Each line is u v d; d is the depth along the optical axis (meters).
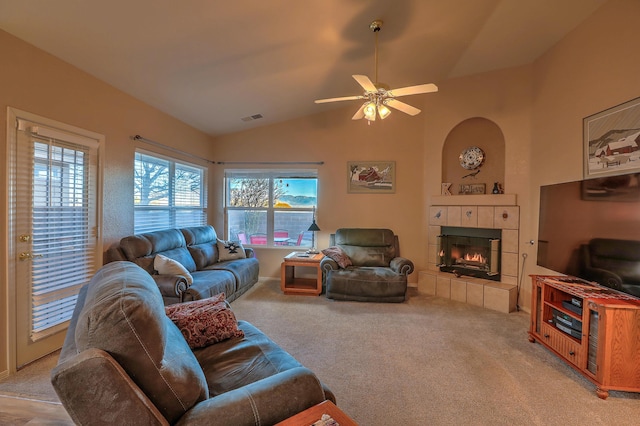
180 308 2.02
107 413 0.89
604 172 2.67
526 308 3.74
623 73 2.50
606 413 1.90
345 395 2.04
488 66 3.96
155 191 4.03
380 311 3.68
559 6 2.76
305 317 3.45
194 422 1.02
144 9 2.18
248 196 5.44
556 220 2.96
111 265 1.57
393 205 5.00
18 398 1.95
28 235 2.34
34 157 2.38
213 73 3.28
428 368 2.39
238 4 2.29
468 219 4.27
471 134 4.48
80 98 2.81
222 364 1.65
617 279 2.27
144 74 3.08
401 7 2.68
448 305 3.93
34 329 2.38
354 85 4.18
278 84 3.80
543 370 2.37
